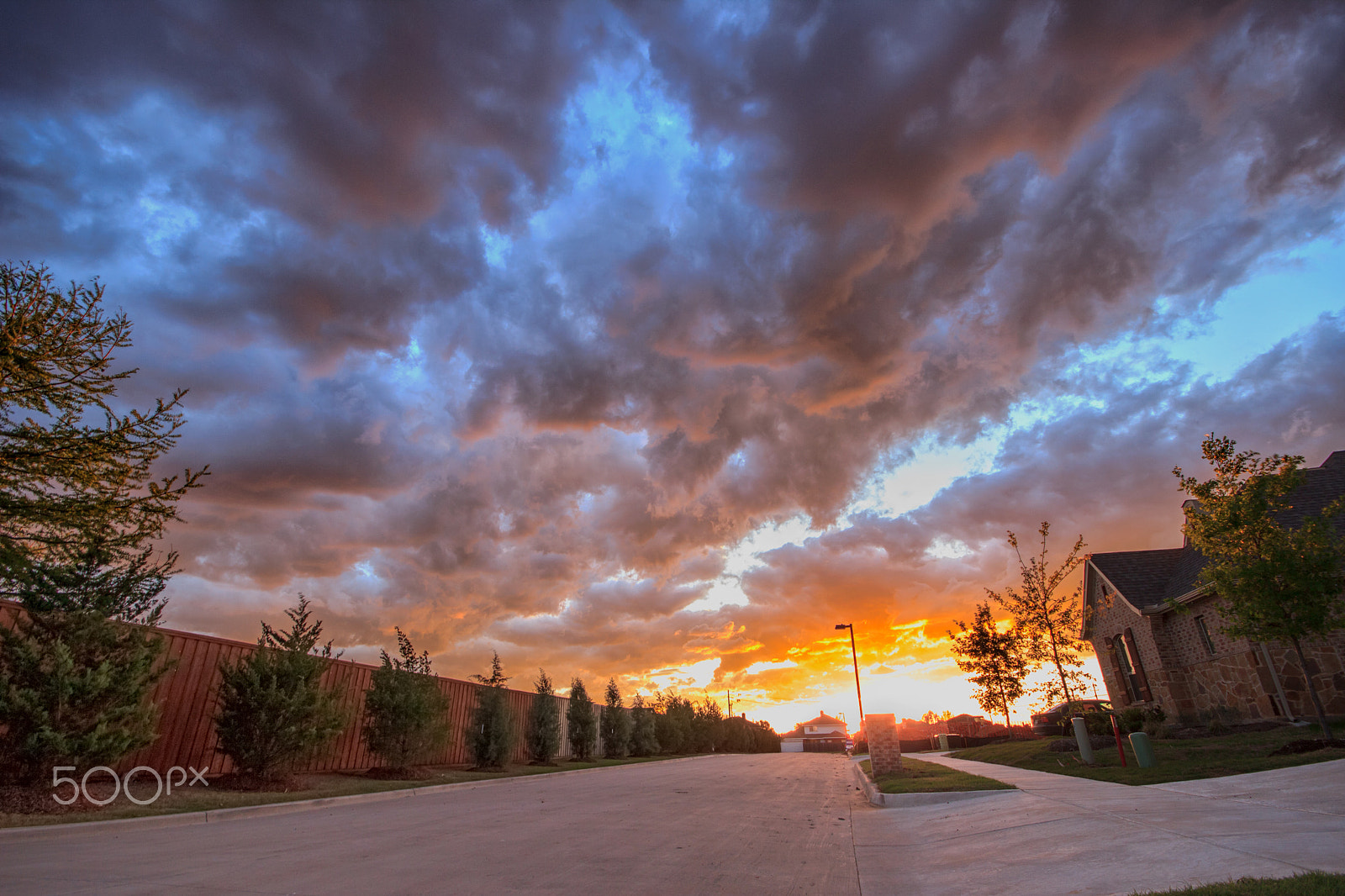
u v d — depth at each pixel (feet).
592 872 21.12
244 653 48.62
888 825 34.42
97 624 35.78
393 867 21.29
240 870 20.39
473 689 78.43
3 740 32.27
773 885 20.44
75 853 23.27
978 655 87.25
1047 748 61.62
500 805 40.16
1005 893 18.63
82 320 36.65
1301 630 41.86
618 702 113.91
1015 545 68.80
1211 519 45.80
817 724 379.76
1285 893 14.43
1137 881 17.98
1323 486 63.10
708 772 77.66
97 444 36.78
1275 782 31.73
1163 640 71.51
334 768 54.85
